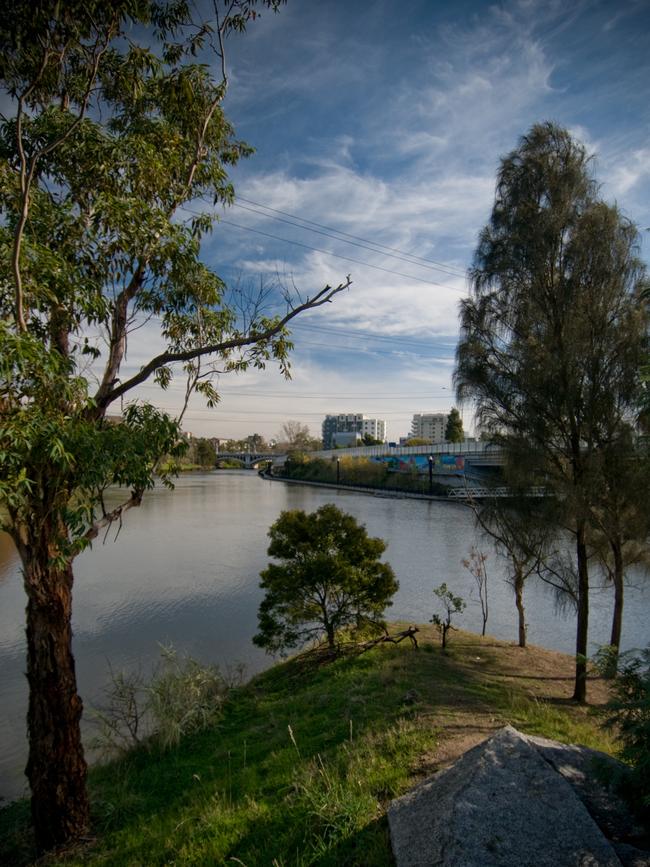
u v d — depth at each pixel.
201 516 50.41
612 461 11.08
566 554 11.92
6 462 4.84
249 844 4.93
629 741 3.99
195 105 7.21
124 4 5.18
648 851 3.37
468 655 13.46
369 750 6.29
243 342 7.32
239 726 9.92
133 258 7.21
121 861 5.51
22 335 4.75
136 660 15.49
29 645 6.55
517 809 3.55
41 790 6.45
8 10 4.88
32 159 5.18
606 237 10.75
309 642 16.41
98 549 33.44
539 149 11.50
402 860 3.54
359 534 14.86
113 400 7.27
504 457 12.23
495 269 11.95
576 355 10.57
